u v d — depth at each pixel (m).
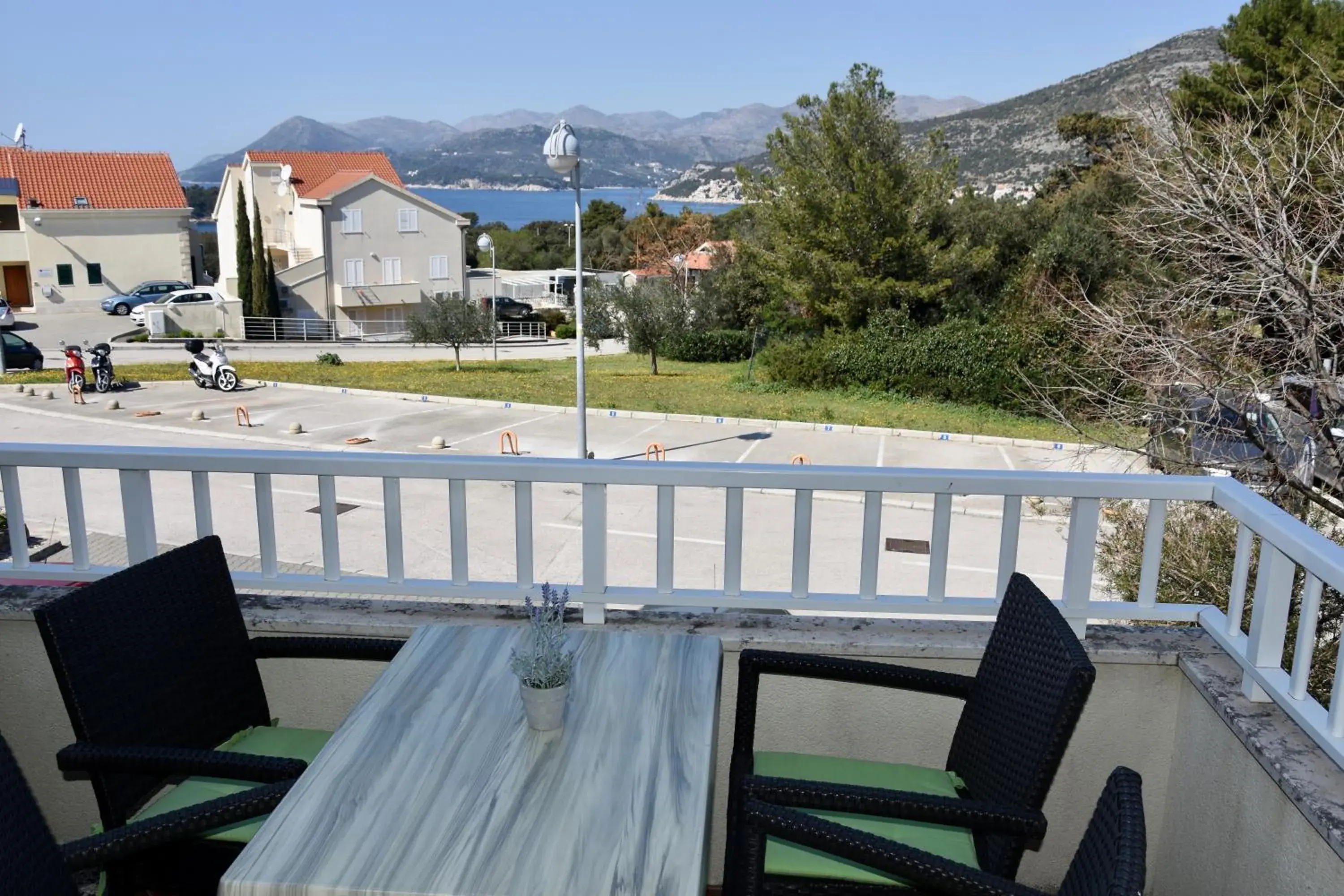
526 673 1.82
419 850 1.51
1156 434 5.85
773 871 1.94
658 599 2.81
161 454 2.85
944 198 24.12
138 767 1.89
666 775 1.72
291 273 42.00
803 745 2.73
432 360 30.86
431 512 11.00
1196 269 6.04
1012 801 1.88
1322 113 6.88
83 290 43.66
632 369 27.27
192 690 2.23
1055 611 2.04
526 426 17.02
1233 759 2.26
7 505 3.02
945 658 2.63
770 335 27.16
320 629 2.80
